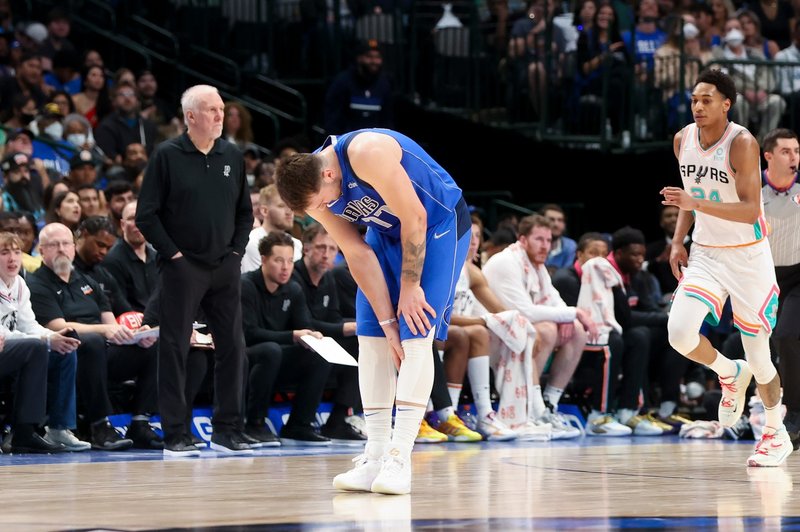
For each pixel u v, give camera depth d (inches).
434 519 209.9
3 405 417.1
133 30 834.8
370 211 258.4
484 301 506.9
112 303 446.6
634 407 540.7
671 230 635.5
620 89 743.7
